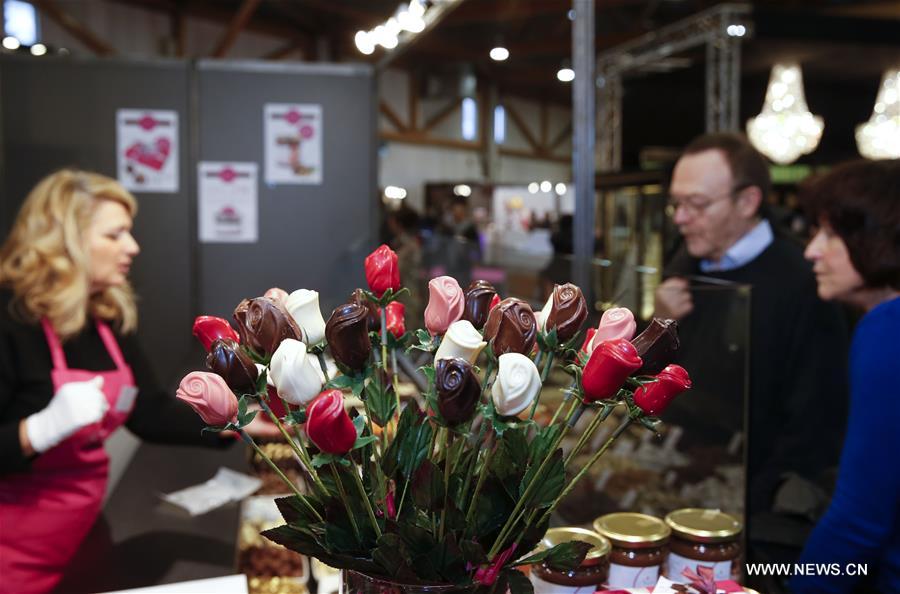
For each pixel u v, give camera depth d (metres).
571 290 0.71
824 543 1.28
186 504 2.00
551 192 4.25
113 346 1.97
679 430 1.34
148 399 2.06
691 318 1.30
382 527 0.73
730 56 6.00
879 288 1.44
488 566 0.72
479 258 2.59
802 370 1.67
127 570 1.62
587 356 0.72
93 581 1.57
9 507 1.73
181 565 1.65
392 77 11.39
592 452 1.52
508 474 0.73
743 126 7.62
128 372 1.94
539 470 0.70
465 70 9.17
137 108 3.75
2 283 1.81
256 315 0.70
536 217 3.63
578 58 1.93
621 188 2.97
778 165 6.38
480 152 10.21
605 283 1.70
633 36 7.61
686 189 2.01
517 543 0.72
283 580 1.64
